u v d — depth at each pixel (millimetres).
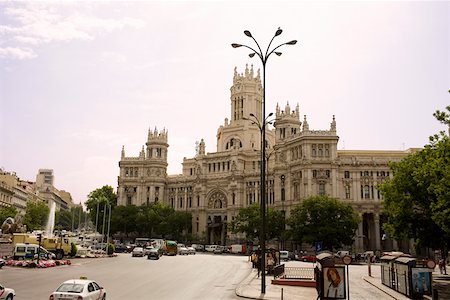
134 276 52406
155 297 35094
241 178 156750
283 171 138500
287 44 41469
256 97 179875
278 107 152000
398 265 41750
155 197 175125
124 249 127438
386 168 127125
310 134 128875
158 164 176875
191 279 50750
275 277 50312
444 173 40719
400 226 59281
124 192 176000
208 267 70125
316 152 128375
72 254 84562
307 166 127062
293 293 40125
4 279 44938
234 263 80938
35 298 32469
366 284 50812
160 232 152750
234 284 46406
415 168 56844
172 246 114750
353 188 126750
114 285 42719
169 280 48812
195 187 168750
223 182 162750
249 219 126812
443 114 42281
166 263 78062
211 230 165000
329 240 100375
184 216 160125
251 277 54656
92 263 73875
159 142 179125
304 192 127000
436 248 59500
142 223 153750
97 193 190250
